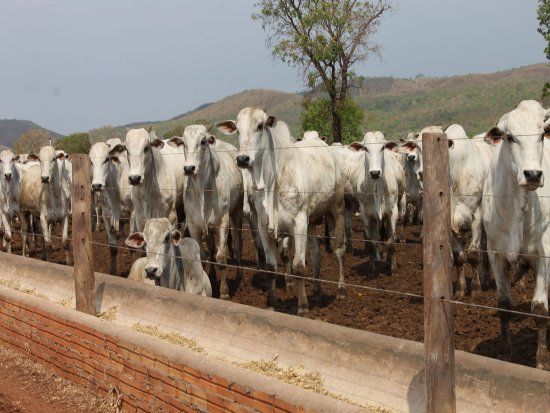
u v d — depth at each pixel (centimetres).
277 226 930
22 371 783
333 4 2464
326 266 1304
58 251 1705
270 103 19600
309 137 1371
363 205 1267
